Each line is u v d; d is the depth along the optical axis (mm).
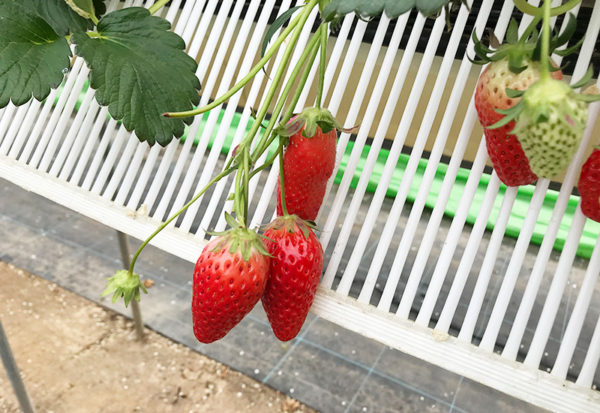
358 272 500
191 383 547
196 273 170
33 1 248
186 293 642
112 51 223
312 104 360
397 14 123
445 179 221
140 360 566
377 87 237
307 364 571
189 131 271
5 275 648
